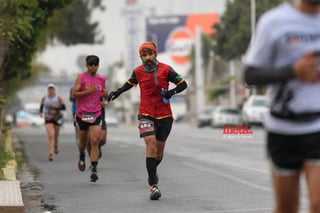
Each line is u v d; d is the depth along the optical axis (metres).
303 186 23.17
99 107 26.02
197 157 37.72
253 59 10.38
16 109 96.88
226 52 132.62
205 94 183.50
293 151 10.41
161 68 21.09
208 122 112.44
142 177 28.38
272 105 10.48
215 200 21.25
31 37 34.78
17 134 73.50
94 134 25.80
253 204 20.27
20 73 37.72
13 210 18.28
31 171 31.77
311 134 10.25
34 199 22.47
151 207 20.16
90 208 20.27
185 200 21.42
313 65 9.57
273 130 10.50
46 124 38.28
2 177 24.69
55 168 33.09
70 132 82.25
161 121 21.44
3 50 30.14
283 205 10.79
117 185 25.80
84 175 29.61
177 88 21.09
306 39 10.25
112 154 41.78
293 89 10.27
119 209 19.92
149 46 21.02
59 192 24.08
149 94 21.20
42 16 34.75
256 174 28.27
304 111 10.27
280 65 10.39
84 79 25.78
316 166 10.24
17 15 29.80
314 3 10.16
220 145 48.25
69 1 38.00
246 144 48.38
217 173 28.98
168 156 38.69
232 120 101.19
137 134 73.81
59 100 38.31
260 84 10.16
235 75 160.38
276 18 10.30
